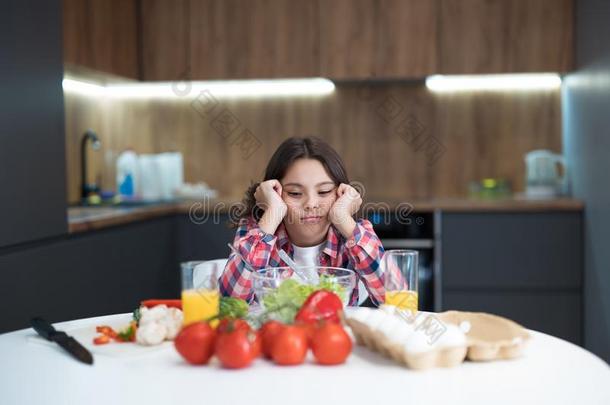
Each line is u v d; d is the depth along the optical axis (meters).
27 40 2.42
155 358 1.20
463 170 4.05
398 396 1.00
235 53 3.82
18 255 2.29
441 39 3.70
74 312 2.65
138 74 3.86
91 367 1.16
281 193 1.80
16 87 2.34
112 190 4.19
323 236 1.83
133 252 3.16
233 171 4.19
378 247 1.75
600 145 3.17
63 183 2.64
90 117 3.97
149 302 1.47
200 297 1.27
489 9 3.67
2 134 2.24
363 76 3.75
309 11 3.76
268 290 1.32
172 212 3.66
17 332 1.42
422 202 3.58
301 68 3.78
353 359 1.18
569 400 0.99
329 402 0.98
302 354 1.15
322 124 4.12
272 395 1.01
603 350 3.16
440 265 3.53
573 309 3.50
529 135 4.00
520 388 1.04
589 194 3.38
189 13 3.84
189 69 3.85
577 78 3.60
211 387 1.05
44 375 1.12
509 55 3.67
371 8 3.72
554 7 3.64
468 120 4.03
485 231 3.51
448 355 1.12
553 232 3.49
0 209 2.22
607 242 3.07
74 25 3.10
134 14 3.82
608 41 3.02
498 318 1.26
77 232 2.71
